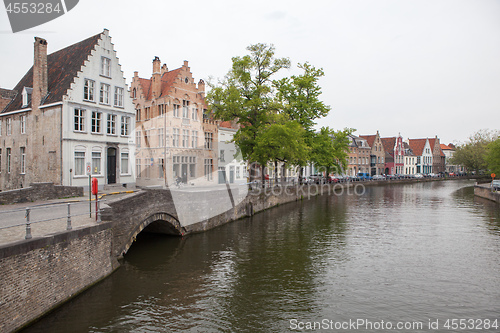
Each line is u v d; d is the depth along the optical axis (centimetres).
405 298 1238
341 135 4928
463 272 1501
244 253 1736
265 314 1105
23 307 884
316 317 1093
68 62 2562
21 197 1727
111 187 2583
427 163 10944
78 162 2375
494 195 3875
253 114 3008
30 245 909
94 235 1227
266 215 2880
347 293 1274
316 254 1734
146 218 1656
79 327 979
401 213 3033
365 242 1978
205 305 1155
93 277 1220
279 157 3175
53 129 2312
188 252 1731
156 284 1311
